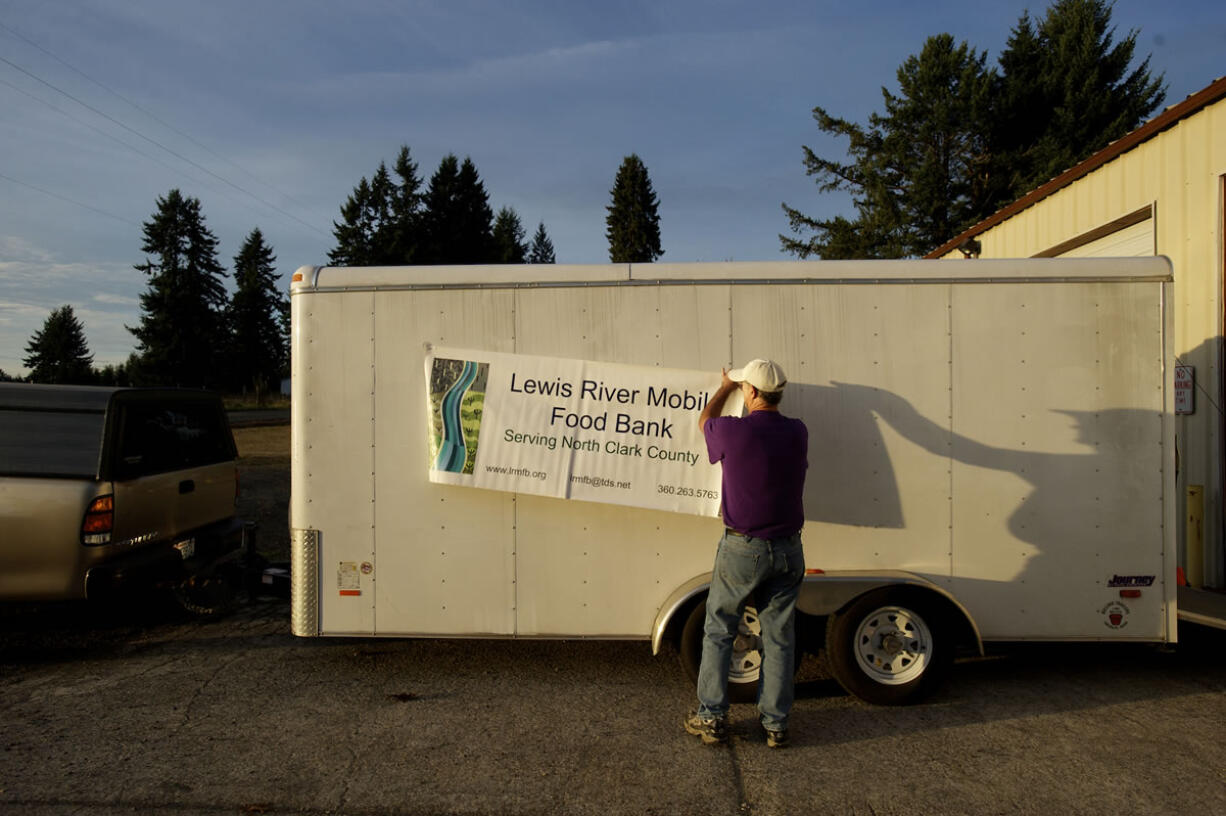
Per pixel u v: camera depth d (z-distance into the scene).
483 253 52.59
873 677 3.83
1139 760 3.30
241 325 68.00
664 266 4.03
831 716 3.77
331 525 4.08
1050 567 3.91
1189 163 5.74
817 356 3.96
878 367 3.95
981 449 3.93
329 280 4.09
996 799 2.99
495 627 4.05
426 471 4.05
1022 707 3.87
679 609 3.86
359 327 4.08
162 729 3.64
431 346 4.05
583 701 3.96
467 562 4.04
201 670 4.47
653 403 3.96
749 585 3.36
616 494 3.95
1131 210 6.40
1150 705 3.88
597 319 4.02
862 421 3.95
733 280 3.98
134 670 4.47
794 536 3.41
